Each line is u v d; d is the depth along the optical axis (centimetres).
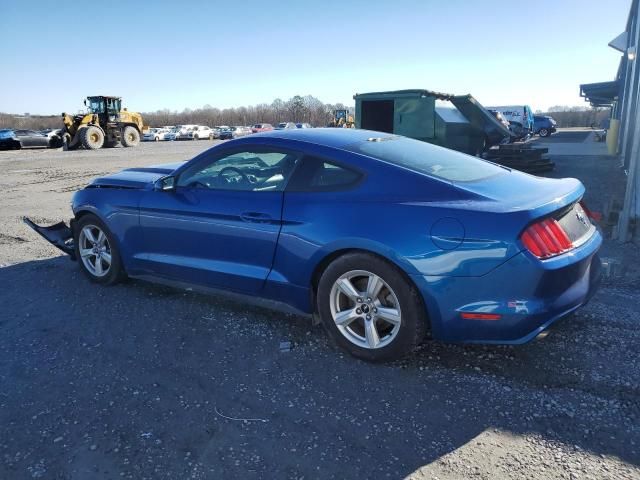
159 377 310
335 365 321
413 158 344
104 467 234
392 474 226
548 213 283
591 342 336
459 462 232
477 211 283
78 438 254
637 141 562
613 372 300
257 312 404
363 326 328
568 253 288
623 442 241
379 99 1360
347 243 311
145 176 458
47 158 2080
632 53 1301
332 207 322
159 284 471
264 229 348
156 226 411
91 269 478
